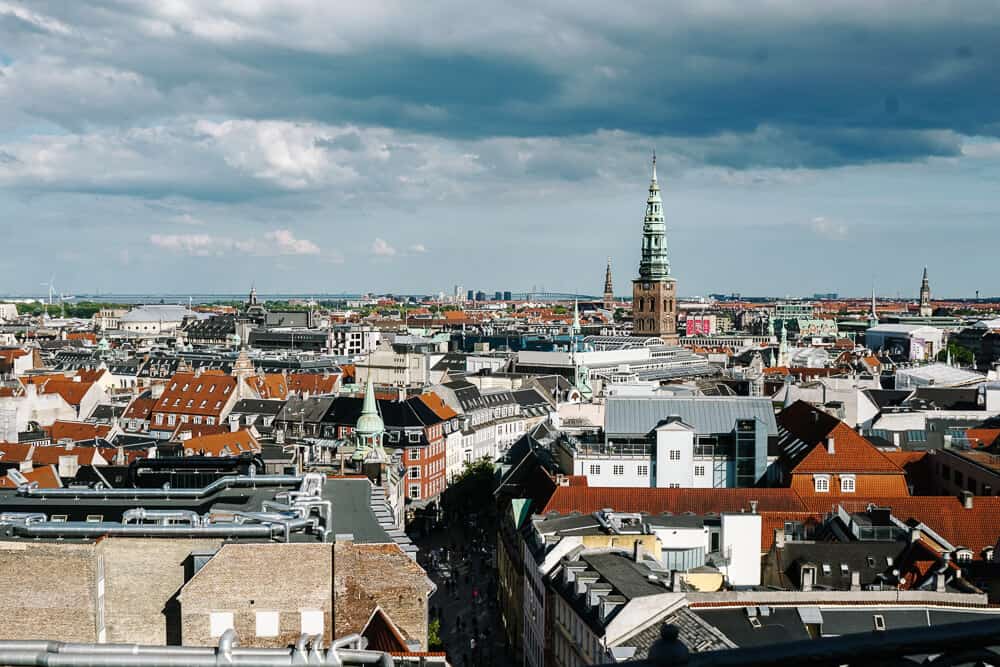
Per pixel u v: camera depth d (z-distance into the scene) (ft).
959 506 363.97
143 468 248.73
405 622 156.87
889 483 409.28
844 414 631.15
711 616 236.43
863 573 287.48
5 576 148.87
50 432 604.90
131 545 153.89
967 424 561.84
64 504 184.03
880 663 46.73
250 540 156.76
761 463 447.42
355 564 155.43
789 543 299.38
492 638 408.26
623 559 298.15
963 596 245.86
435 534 601.21
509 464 559.79
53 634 148.25
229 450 547.90
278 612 152.35
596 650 246.06
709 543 324.19
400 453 629.92
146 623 153.48
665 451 448.24
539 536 341.82
